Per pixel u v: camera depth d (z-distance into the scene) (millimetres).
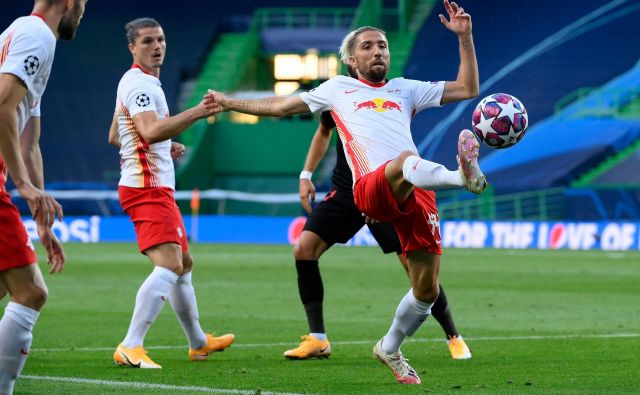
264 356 29953
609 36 130250
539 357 29391
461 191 115312
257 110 25719
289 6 141750
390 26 139000
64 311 42781
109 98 137625
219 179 120750
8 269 18547
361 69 25812
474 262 75500
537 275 63500
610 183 115875
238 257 80188
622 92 125812
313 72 139750
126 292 51719
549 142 120938
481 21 133500
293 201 115062
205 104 25828
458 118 126188
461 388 23438
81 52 139875
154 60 28156
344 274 64438
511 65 130625
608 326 37938
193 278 60719
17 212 18703
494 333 35719
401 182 22391
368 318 40844
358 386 23797
